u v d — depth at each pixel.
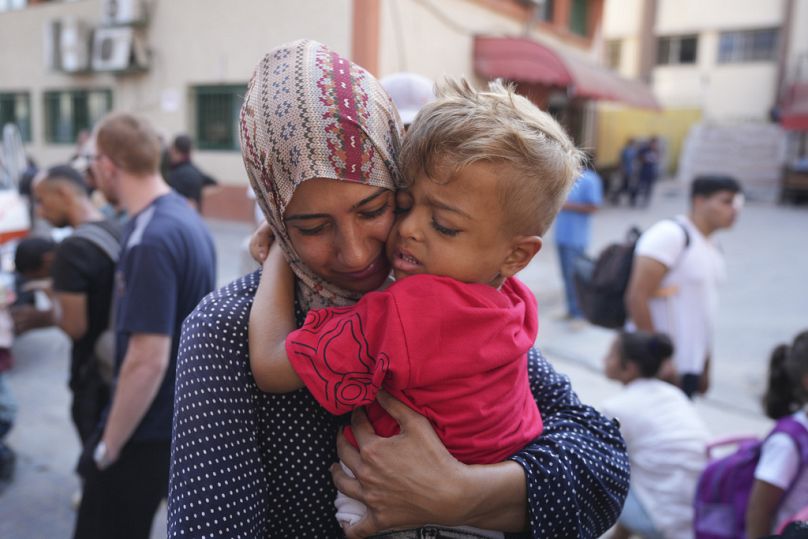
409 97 2.07
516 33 10.82
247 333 0.98
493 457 0.98
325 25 8.44
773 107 21.59
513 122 0.89
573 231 6.01
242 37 9.48
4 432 3.21
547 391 1.21
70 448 3.63
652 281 3.03
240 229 9.66
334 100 0.88
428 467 0.91
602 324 3.54
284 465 1.00
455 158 0.87
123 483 2.05
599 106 19.05
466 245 0.92
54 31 11.23
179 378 0.97
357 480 0.95
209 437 0.92
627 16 23.52
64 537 2.86
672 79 23.47
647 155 16.16
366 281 1.00
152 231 1.99
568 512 0.99
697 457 2.52
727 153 20.78
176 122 10.44
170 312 1.97
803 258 9.66
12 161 6.40
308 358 0.91
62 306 2.28
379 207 0.93
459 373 0.92
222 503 0.90
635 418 2.59
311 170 0.86
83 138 7.59
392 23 8.27
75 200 2.71
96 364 2.39
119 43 10.31
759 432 4.06
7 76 12.38
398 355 0.89
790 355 2.17
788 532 1.26
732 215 3.06
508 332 0.96
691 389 3.14
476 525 0.97
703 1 22.45
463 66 9.55
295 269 1.00
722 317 6.63
